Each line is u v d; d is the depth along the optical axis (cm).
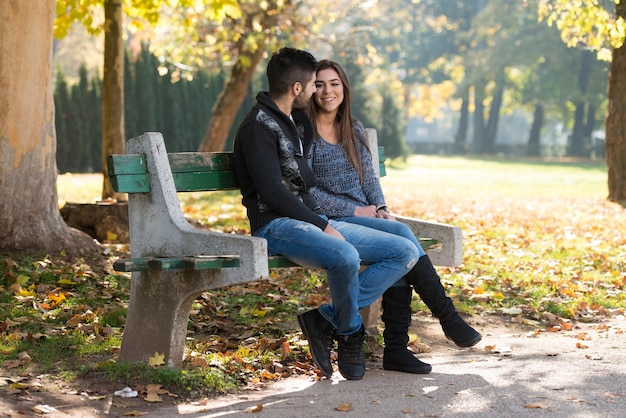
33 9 789
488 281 858
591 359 538
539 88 6144
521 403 443
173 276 492
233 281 468
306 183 522
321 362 502
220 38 2208
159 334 498
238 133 509
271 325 634
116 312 639
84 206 1006
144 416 430
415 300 745
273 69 519
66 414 428
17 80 784
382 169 631
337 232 502
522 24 6119
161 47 2350
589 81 6038
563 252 1063
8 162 784
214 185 533
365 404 446
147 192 500
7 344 555
